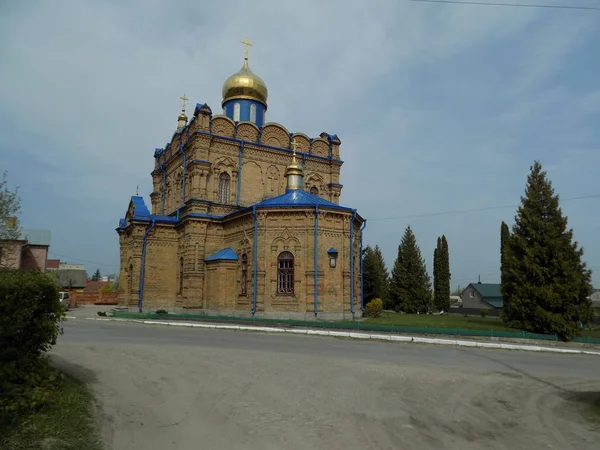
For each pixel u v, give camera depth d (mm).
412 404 9922
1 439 6801
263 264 29750
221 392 10562
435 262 60719
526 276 25906
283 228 29969
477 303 82125
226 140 37094
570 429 8578
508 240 27219
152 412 9008
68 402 8750
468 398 10641
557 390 11859
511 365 15461
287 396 10266
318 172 41688
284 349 17406
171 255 38000
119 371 12742
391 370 13508
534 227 26328
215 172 36438
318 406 9531
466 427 8531
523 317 25578
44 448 6672
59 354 15320
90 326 26797
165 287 37375
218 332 23797
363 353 16984
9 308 8023
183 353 15891
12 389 8055
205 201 34875
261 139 39062
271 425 8289
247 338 21047
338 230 30547
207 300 33094
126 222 42469
